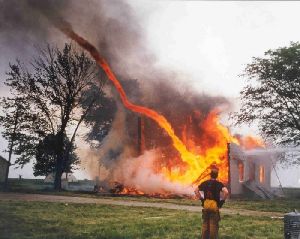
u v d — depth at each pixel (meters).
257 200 33.72
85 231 12.04
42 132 42.06
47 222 13.77
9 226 12.30
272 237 11.59
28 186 45.41
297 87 36.28
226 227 13.94
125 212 18.45
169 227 13.16
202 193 10.12
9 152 41.88
